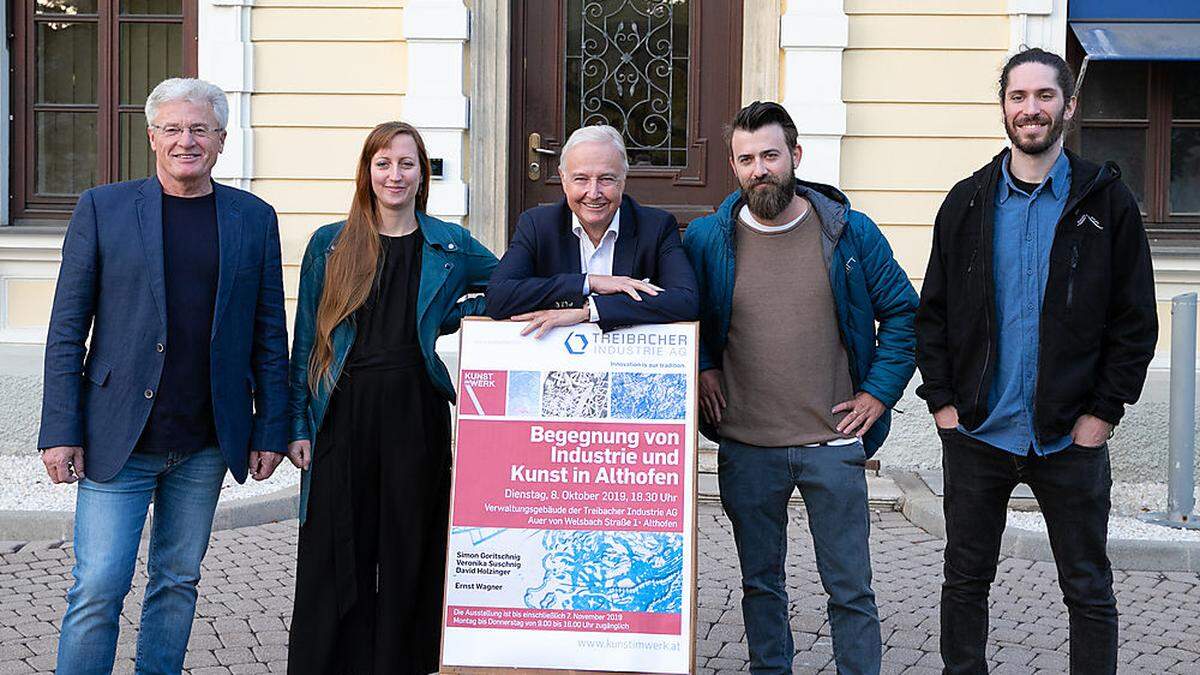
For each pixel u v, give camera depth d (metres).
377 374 3.68
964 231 3.58
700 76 7.21
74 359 3.44
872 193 6.95
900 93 6.91
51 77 7.61
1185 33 6.92
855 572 3.71
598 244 3.70
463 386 3.56
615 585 3.51
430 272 3.72
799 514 6.23
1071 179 3.48
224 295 3.51
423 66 7.08
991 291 3.53
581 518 3.52
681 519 3.50
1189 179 7.20
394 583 3.67
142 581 5.07
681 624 3.49
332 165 7.16
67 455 3.40
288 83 7.15
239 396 3.59
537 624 3.52
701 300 3.76
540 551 3.52
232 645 4.46
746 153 3.57
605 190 3.55
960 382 3.62
